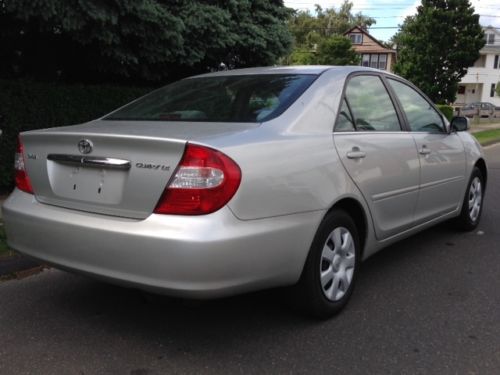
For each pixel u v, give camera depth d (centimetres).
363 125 407
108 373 304
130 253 294
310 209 335
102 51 756
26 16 645
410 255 517
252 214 300
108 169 312
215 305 395
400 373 304
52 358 321
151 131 319
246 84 400
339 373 304
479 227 621
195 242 280
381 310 388
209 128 330
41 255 336
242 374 303
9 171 717
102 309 391
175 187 289
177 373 304
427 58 2436
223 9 909
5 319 374
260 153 311
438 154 495
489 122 3316
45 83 746
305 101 366
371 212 398
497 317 377
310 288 350
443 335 349
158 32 770
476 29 2441
